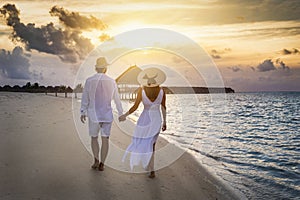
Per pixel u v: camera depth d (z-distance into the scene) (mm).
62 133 6953
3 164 4332
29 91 64938
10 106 16453
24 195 3217
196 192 3635
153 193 3469
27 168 4172
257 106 39406
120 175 4039
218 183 4164
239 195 3748
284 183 4578
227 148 7805
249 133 12516
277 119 20547
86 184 3635
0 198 3115
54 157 4785
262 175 5059
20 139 6156
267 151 7906
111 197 3270
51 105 17984
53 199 3143
